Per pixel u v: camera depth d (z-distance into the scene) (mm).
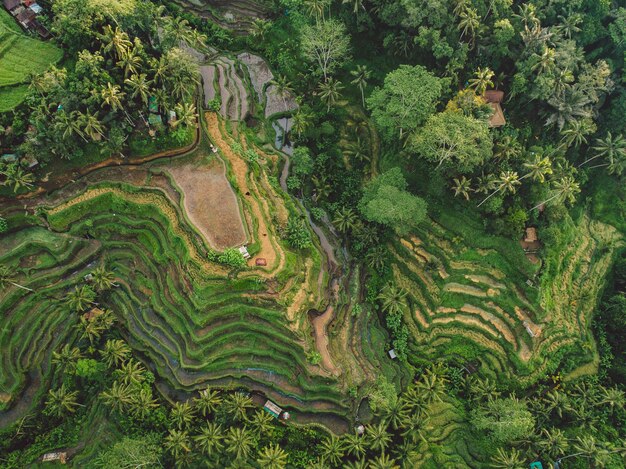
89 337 52281
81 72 50219
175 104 55781
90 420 51500
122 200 56781
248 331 54031
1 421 50031
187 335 53625
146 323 55219
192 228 53625
